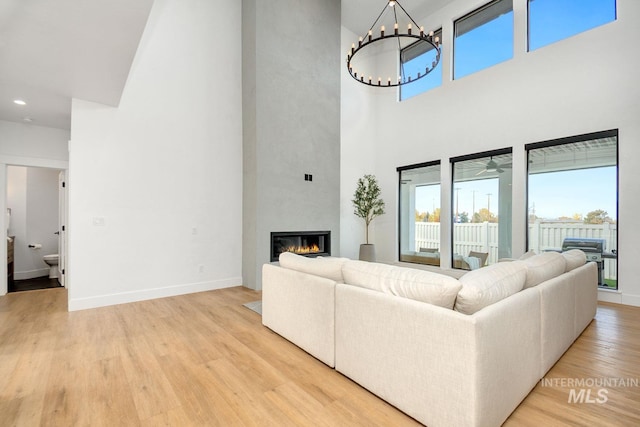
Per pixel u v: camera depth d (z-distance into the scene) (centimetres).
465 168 522
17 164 416
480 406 130
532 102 430
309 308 225
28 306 358
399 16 582
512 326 154
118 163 372
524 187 440
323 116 518
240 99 478
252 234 446
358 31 638
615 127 360
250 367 210
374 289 180
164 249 405
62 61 258
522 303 164
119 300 369
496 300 155
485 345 132
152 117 398
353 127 634
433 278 154
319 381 191
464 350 130
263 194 444
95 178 358
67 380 194
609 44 365
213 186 448
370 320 174
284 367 210
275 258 465
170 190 411
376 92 671
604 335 263
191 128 430
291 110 477
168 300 385
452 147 528
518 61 445
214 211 449
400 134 618
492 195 486
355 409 163
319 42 515
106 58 254
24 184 548
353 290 186
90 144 355
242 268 475
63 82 301
